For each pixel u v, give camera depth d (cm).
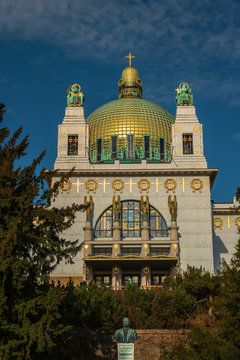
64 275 6775
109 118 8694
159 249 7000
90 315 4394
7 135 3388
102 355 4159
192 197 7250
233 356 3056
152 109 8806
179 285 5259
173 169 7294
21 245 3219
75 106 7788
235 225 7881
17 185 3319
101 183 7306
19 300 3138
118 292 5331
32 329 2989
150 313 4809
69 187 7269
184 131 7575
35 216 3284
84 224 7131
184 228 7119
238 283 3500
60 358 4044
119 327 4550
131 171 7288
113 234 6900
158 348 4194
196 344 3228
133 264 6825
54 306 3058
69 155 7481
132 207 7244
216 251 7762
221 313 4347
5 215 3184
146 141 8488
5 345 2938
